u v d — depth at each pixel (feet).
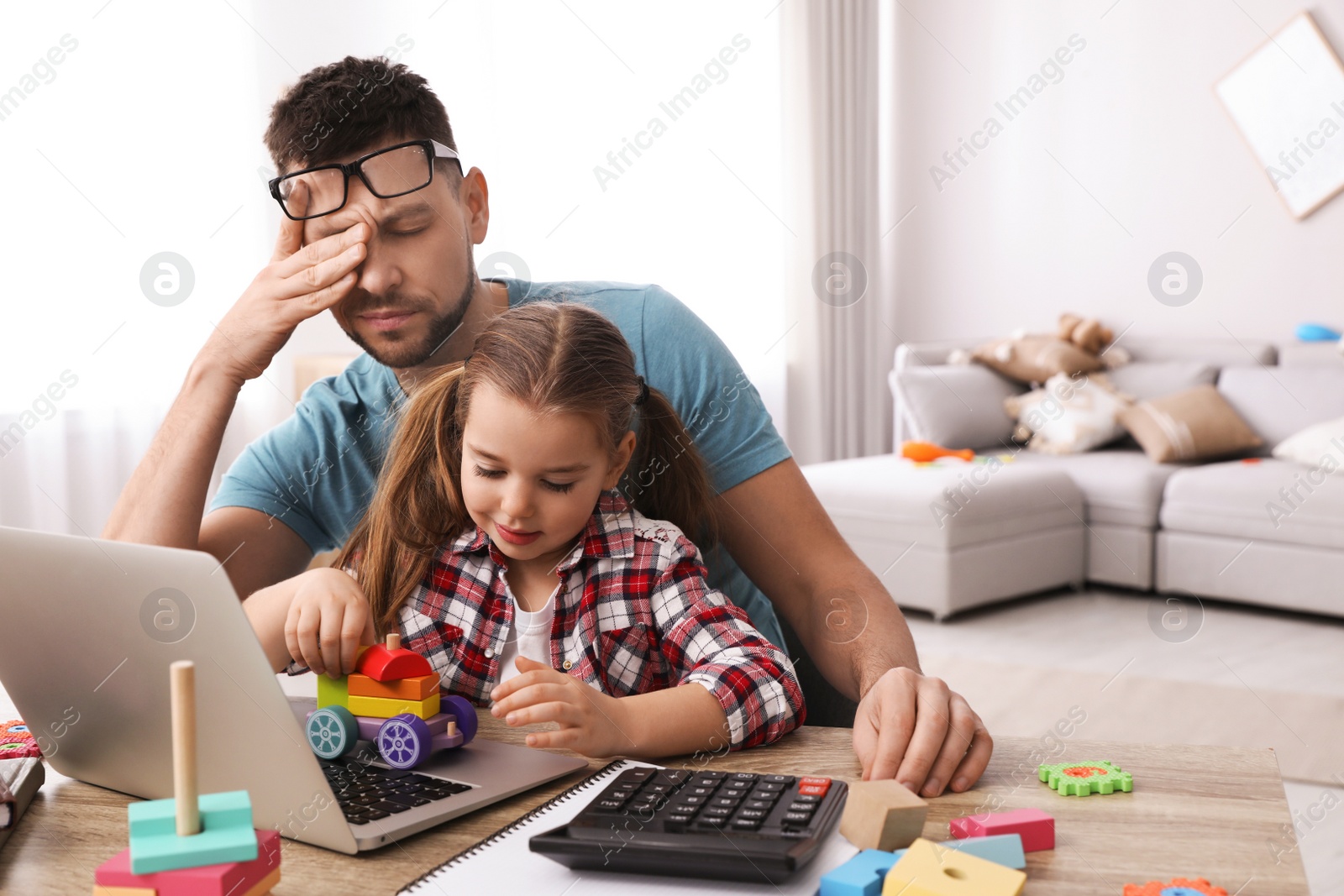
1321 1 13.03
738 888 1.88
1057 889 1.89
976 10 15.51
